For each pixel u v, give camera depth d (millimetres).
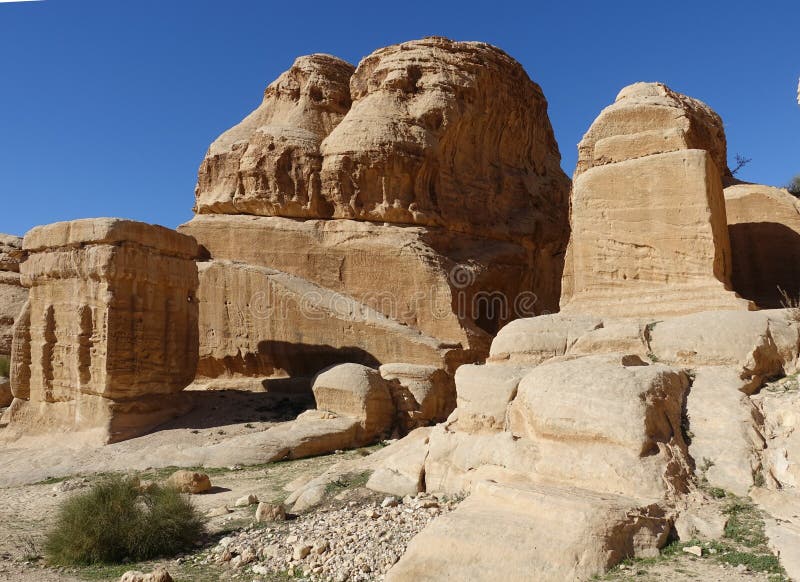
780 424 7879
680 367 9258
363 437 15844
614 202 12430
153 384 17547
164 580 7004
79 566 8352
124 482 10055
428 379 17812
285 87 27656
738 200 14227
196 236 24047
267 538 8547
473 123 26172
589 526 6203
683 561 6023
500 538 6363
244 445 14680
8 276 27734
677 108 12516
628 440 7293
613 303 12078
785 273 13562
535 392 8312
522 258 25781
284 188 23969
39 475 14492
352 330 20281
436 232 23516
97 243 16969
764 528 6371
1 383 22781
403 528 7938
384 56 26031
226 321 21656
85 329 17031
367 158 23203
